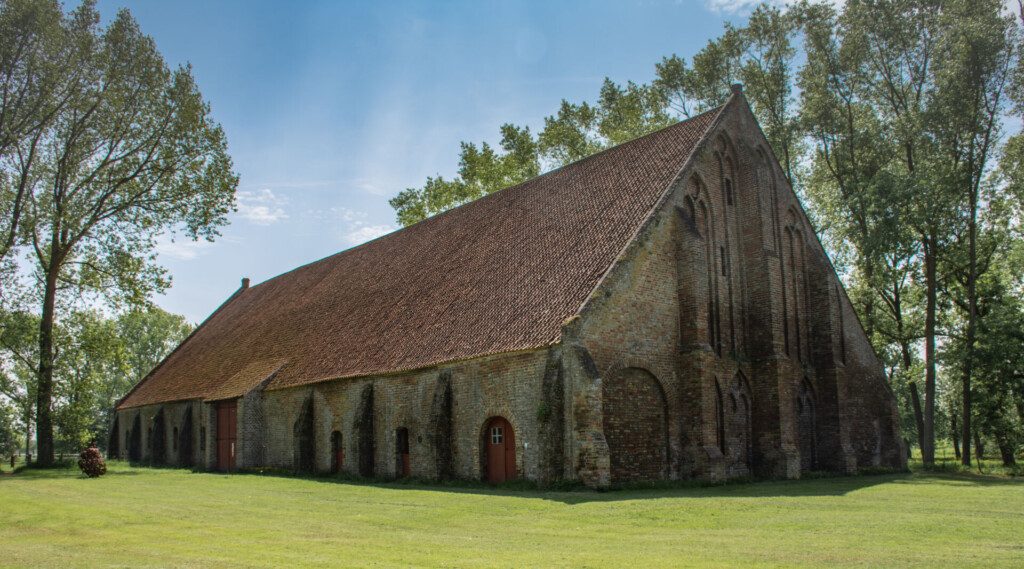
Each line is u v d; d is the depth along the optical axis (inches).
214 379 1777.8
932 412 1518.2
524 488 920.3
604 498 799.7
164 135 1620.3
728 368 1149.1
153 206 1659.7
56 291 1686.8
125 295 1692.9
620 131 2146.9
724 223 1210.0
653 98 2129.7
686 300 1068.5
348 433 1285.7
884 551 474.9
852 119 1702.8
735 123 1264.8
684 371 1053.8
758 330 1195.3
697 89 1995.6
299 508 768.3
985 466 1496.1
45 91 1462.8
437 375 1112.2
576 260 1092.5
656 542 523.8
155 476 1368.1
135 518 705.0
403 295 1422.2
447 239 1521.9
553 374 924.0
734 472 1119.6
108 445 2393.0
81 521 694.5
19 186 1534.2
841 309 1369.3
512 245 1280.8
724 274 1190.9
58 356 1685.5
